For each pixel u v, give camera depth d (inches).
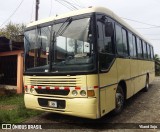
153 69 589.6
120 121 255.3
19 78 526.0
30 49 259.3
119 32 287.0
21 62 532.4
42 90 240.5
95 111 207.5
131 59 337.7
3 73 591.8
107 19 246.8
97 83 209.9
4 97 463.5
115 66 259.9
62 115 285.4
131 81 334.0
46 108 237.5
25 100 258.4
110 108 239.8
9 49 560.4
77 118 269.7
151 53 554.3
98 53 214.7
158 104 348.8
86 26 218.7
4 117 270.1
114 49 260.4
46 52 240.5
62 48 229.3
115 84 257.1
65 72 220.8
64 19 235.6
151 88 563.2
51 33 240.4
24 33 271.0
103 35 232.1
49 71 233.5
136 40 382.9
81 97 211.2
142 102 367.2
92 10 220.5
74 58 218.7
